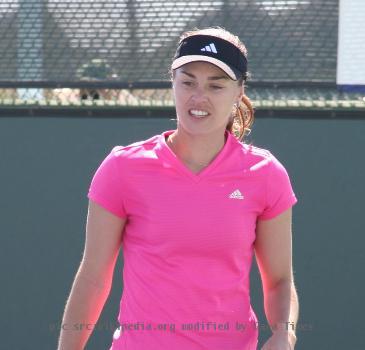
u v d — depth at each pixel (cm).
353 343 1652
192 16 1719
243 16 1711
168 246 908
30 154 1714
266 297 1029
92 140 1698
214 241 911
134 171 930
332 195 1647
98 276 969
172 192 918
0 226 1728
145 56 1725
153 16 1725
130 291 942
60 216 1712
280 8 1698
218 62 916
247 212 934
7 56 1755
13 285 1728
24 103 1712
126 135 1691
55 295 1719
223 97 932
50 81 1742
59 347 1001
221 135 955
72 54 1742
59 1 1741
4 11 1756
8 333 1736
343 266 1652
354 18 1664
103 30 1734
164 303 910
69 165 1706
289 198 973
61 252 1716
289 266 1009
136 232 938
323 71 1691
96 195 949
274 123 1650
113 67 1734
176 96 940
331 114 1638
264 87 1703
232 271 927
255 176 941
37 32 1750
